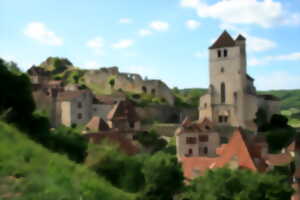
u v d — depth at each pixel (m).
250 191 39.62
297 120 139.50
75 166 24.16
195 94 132.75
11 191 14.95
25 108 42.72
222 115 101.88
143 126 96.25
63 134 42.38
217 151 75.25
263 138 86.75
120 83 120.56
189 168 62.03
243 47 103.94
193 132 81.31
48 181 16.69
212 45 104.62
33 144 25.06
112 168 36.94
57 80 128.88
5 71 42.78
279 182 42.00
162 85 116.69
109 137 57.44
